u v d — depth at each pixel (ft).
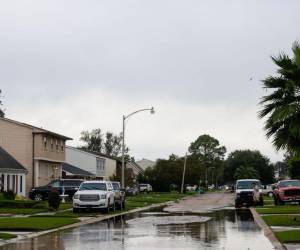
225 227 81.87
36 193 178.81
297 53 82.84
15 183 183.83
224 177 585.63
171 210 135.13
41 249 56.65
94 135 482.69
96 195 120.26
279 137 81.66
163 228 80.59
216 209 139.13
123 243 61.52
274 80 83.46
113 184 139.54
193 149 613.52
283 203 152.87
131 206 153.79
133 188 276.62
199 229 78.64
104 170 319.27
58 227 82.23
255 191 149.28
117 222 93.81
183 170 367.45
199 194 328.49
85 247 58.08
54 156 228.22
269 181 542.98
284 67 82.64
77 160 298.76
